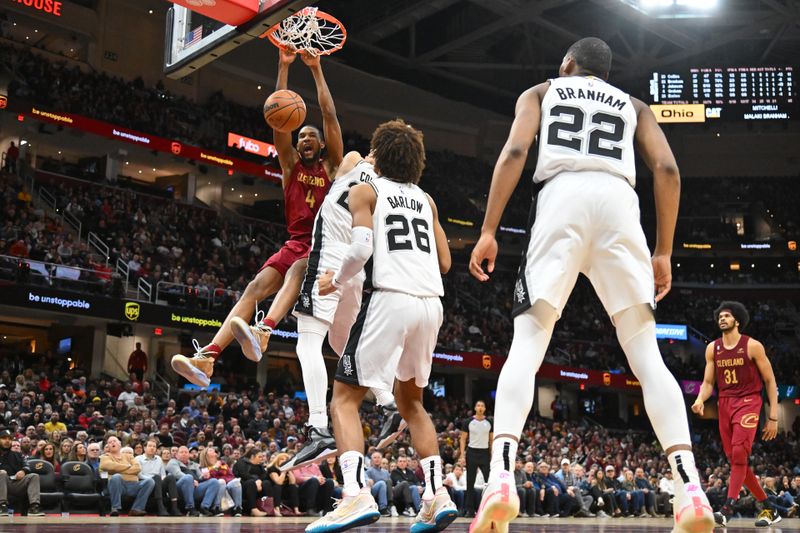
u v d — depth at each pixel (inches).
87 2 1180.5
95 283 829.2
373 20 1348.4
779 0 1339.8
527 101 121.4
